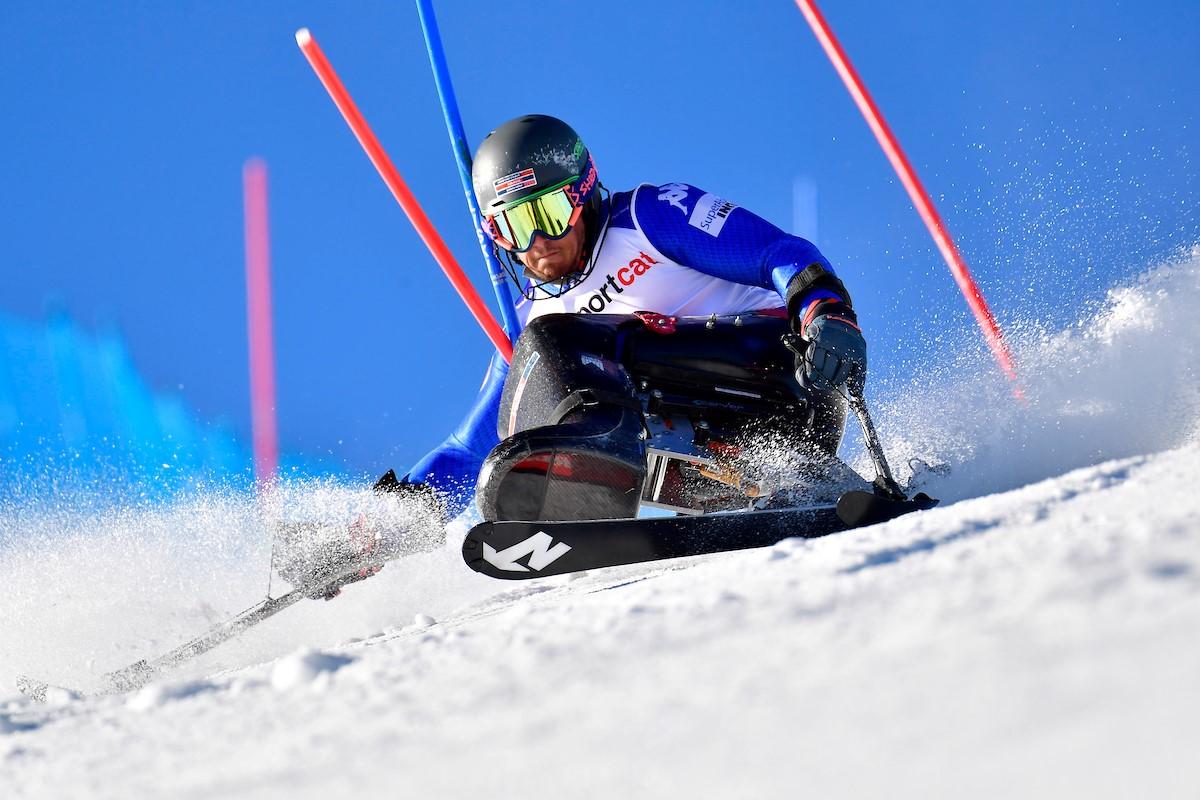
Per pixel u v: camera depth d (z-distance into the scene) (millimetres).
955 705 2859
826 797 2568
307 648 5703
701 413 12320
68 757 4906
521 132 13523
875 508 11016
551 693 4004
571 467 11336
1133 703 2539
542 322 12570
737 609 4594
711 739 3131
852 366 11805
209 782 3957
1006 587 3834
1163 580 3371
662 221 13547
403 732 3977
